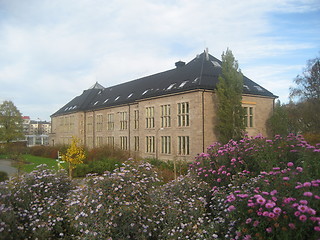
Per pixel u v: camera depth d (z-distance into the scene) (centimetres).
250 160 766
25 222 629
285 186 479
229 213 544
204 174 827
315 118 2862
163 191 758
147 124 2992
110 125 3791
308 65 3070
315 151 642
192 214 654
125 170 667
